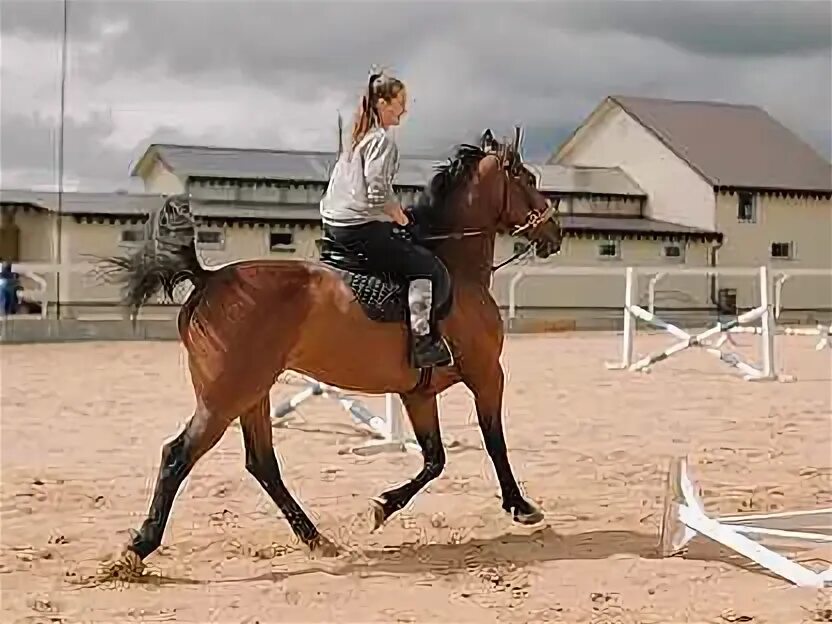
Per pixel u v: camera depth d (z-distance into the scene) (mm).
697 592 5445
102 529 6875
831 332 22000
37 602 5242
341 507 7520
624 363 17516
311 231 37125
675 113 48094
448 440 10273
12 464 9148
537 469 9016
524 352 21047
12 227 37656
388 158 5902
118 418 11859
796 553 6316
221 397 5699
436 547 6398
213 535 6664
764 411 12516
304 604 5246
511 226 6656
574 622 4969
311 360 5969
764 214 44188
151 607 5195
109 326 23875
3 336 22922
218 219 35875
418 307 5961
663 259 42250
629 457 9594
